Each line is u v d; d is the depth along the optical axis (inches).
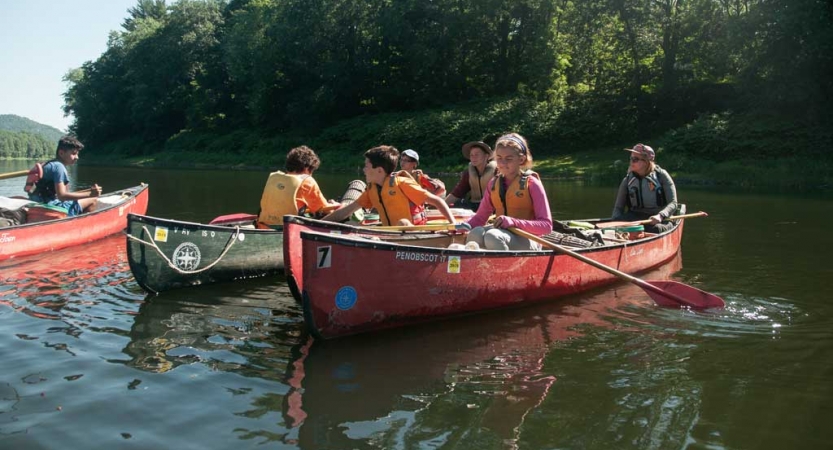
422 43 1294.3
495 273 179.0
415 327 168.9
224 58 1673.2
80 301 192.4
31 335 158.6
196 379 131.3
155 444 103.7
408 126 1154.0
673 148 865.5
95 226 298.4
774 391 124.9
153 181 781.9
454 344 154.6
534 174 190.1
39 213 276.7
